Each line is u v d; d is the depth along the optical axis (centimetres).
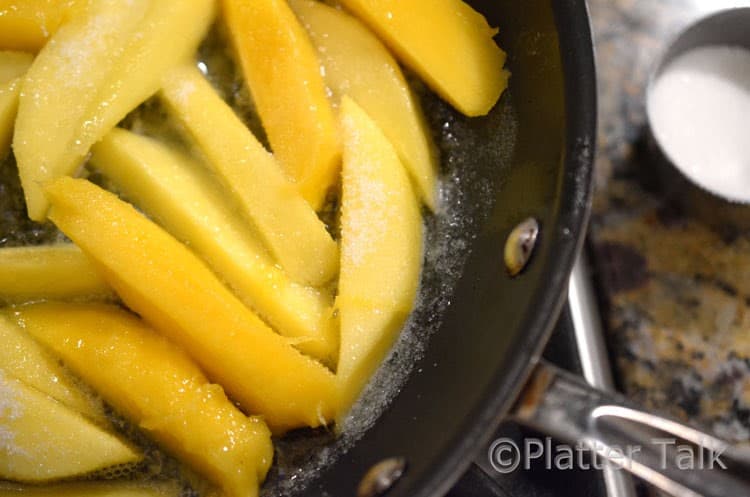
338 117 45
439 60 45
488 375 40
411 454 41
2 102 45
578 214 40
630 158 50
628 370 48
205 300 42
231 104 47
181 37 46
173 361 43
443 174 46
